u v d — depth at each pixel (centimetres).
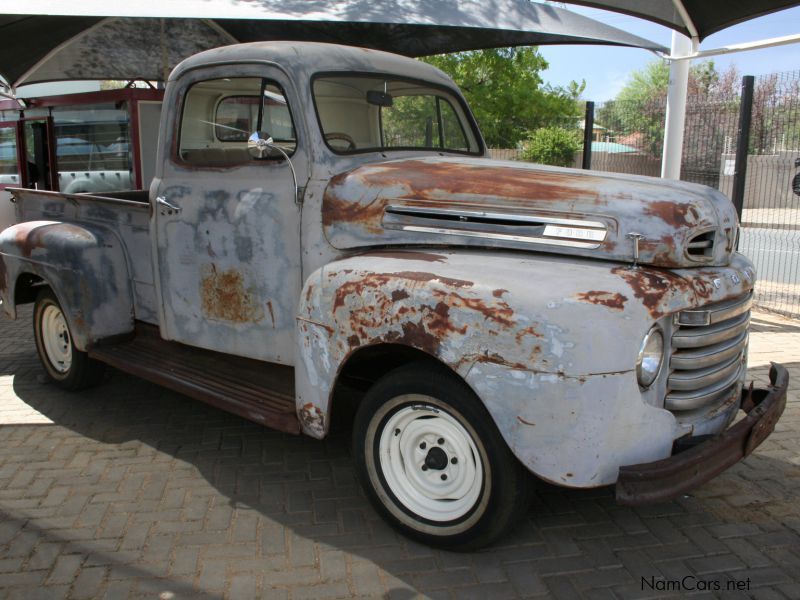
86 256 441
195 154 387
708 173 965
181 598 269
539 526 321
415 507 302
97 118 994
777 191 1051
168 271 403
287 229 345
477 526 280
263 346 365
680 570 286
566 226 281
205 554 299
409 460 304
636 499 248
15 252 485
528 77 1577
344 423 445
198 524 324
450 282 268
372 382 345
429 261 289
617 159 998
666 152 778
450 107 438
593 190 286
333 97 357
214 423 450
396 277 283
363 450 311
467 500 285
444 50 817
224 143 374
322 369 307
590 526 321
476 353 257
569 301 248
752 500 344
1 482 366
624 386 249
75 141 1034
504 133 1593
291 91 344
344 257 326
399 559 294
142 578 281
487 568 287
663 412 263
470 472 283
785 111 966
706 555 297
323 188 334
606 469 252
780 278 901
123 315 456
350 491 358
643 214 272
